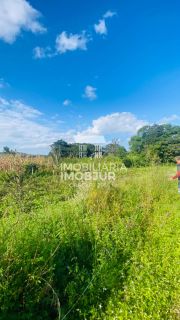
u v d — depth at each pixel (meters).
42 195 10.59
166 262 5.14
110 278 4.54
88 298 4.20
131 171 17.08
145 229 6.95
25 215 5.62
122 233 6.07
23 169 12.42
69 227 5.54
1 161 16.89
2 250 3.76
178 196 10.96
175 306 4.08
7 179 12.52
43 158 20.62
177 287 4.48
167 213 7.95
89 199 7.70
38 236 4.48
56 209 6.59
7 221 4.79
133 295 4.27
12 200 8.86
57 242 4.80
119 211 7.53
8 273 3.54
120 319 3.76
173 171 16.67
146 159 21.95
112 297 4.25
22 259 3.84
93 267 4.83
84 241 5.45
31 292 3.84
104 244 5.39
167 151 31.75
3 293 3.48
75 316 3.94
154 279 4.66
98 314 3.88
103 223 6.43
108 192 8.41
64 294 4.22
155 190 10.83
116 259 5.16
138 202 8.95
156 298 4.17
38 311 3.88
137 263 5.13
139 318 3.81
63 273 4.62
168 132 68.69
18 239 4.07
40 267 3.96
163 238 6.26
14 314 3.64
